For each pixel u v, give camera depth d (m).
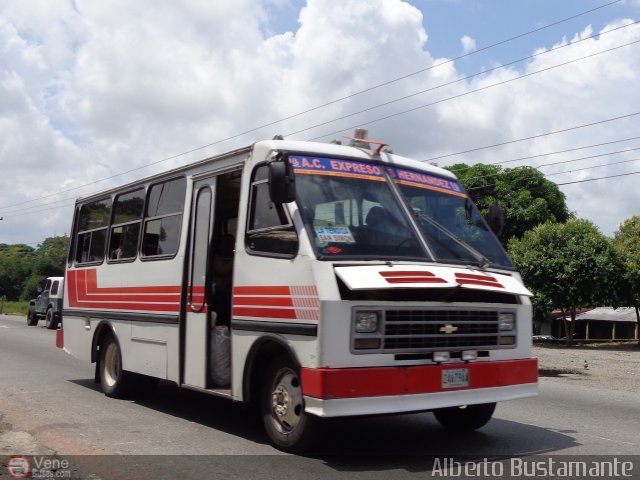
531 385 6.98
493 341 6.69
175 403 9.34
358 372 5.74
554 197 32.53
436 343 6.22
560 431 7.91
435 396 6.11
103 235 10.34
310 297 5.90
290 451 6.42
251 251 6.75
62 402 9.35
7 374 12.36
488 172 32.97
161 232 8.69
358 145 7.43
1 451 6.41
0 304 48.50
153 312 8.60
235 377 6.86
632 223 30.94
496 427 8.05
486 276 6.67
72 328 11.00
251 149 7.05
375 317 5.91
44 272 68.00
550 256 26.39
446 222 7.25
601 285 26.34
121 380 9.42
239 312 6.84
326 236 6.19
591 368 16.84
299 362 5.93
